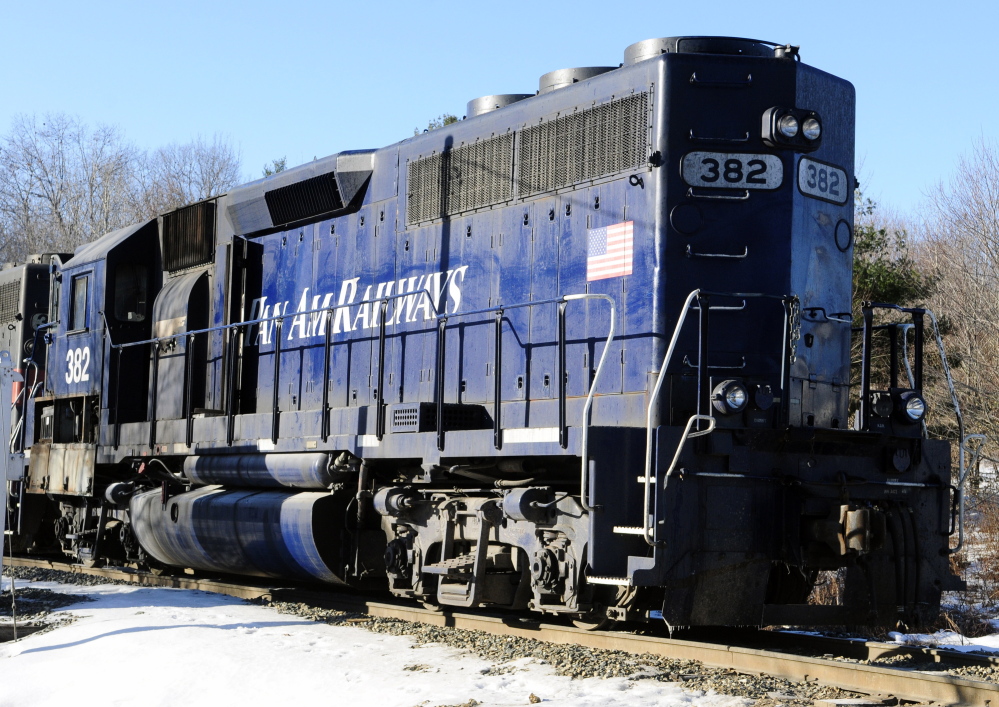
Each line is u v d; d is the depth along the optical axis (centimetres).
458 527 889
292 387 1163
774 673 668
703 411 786
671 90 823
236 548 1116
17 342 1584
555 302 839
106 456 1342
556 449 798
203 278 1287
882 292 2372
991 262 2259
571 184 885
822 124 855
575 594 776
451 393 973
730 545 745
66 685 703
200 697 654
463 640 784
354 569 1009
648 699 594
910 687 616
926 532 822
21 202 5228
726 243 816
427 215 1023
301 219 1176
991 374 1991
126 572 1268
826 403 851
